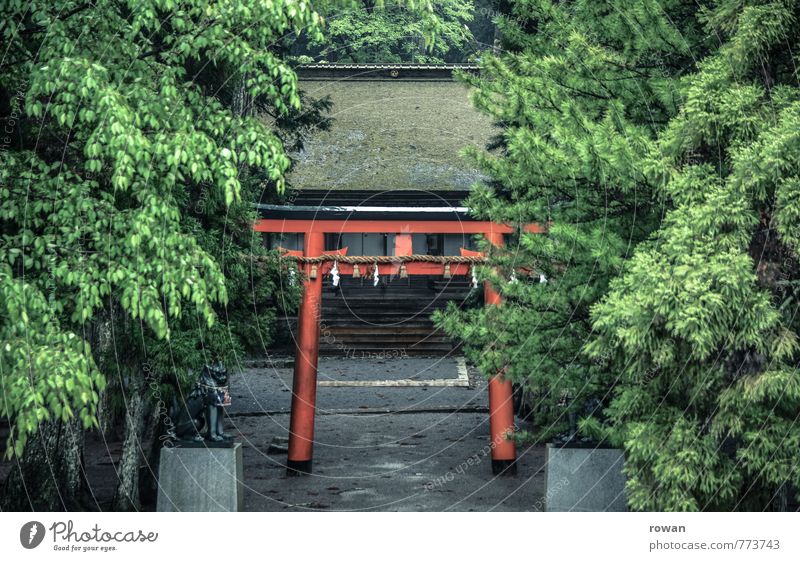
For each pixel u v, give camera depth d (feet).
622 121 36.01
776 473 29.89
